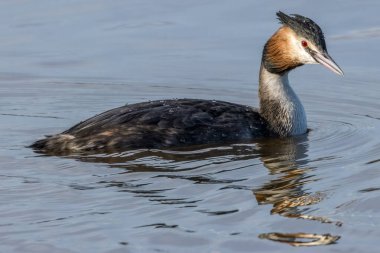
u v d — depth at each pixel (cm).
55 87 1981
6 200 1300
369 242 1141
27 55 2155
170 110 1566
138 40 2225
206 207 1265
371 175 1380
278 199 1288
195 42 2203
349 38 2200
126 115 1548
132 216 1238
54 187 1347
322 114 1798
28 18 2355
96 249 1140
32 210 1262
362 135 1614
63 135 1537
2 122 1738
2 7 2430
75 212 1256
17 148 1542
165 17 2355
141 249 1138
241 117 1608
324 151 1523
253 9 2370
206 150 1524
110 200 1295
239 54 2130
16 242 1164
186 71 2062
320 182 1357
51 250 1141
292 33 1627
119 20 2339
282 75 1647
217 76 2034
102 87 1983
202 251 1130
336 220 1210
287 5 2391
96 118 1564
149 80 2022
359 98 1891
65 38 2241
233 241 1154
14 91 1961
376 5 2386
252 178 1381
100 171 1417
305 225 1197
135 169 1426
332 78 2019
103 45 2202
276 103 1633
